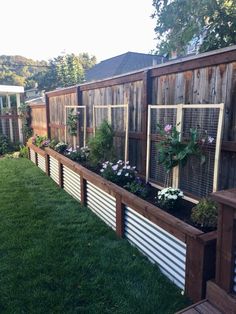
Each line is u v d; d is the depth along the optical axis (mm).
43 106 8055
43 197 4488
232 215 1615
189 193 2840
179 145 2703
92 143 4297
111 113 4301
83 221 3469
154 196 2996
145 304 1953
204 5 4125
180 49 5055
